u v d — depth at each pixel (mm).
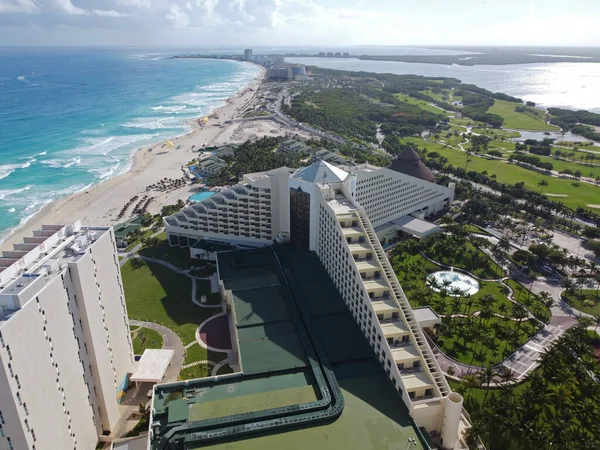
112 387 92875
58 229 87875
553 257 163125
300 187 142125
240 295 123750
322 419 79312
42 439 68812
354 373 91875
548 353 108438
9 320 61281
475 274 157125
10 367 61531
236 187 169375
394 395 85812
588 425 94000
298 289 123688
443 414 81312
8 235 193625
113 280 93875
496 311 134625
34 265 76500
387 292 101188
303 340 102750
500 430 88750
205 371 108812
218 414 81500
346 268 112188
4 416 63000
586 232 193375
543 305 138500
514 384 104188
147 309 134625
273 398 85625
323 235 133875
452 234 185875
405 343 92562
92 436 86312
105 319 89938
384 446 74688
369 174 174750
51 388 71438
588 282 154250
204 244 168500
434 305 133750
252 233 167375
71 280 78438
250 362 96812
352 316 111062
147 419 94375
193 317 130875
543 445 85375
